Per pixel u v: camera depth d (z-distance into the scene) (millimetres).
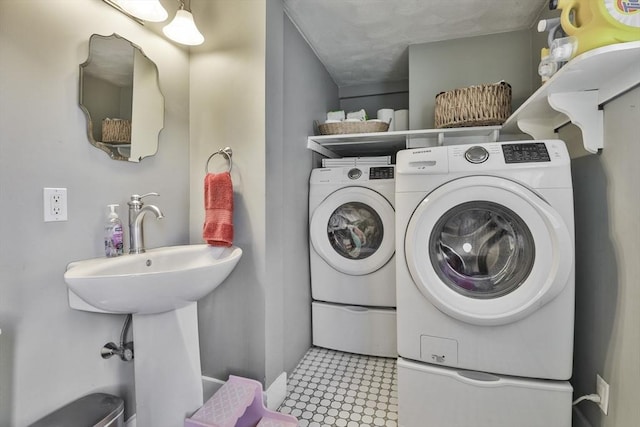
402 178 1316
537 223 1128
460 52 2105
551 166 1135
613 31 854
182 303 1077
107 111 1193
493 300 1179
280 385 1614
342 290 2072
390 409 1522
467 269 1293
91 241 1133
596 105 1149
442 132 1928
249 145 1513
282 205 1700
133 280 888
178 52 1554
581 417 1271
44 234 989
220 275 1143
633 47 833
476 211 1278
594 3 870
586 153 1283
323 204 2066
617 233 1071
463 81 2098
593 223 1226
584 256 1294
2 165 886
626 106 1012
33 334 960
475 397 1208
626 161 1017
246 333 1522
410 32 2037
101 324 1178
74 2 1079
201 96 1603
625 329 1025
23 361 935
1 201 885
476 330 1210
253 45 1508
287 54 1835
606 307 1133
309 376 1823
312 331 2172
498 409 1185
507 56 2027
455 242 1312
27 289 944
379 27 1975
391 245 1944
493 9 1791
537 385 1143
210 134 1587
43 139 985
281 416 1325
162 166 1468
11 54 906
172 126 1521
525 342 1157
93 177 1147
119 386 1248
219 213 1423
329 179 2072
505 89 1751
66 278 869
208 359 1591
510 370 1178
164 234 1480
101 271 1008
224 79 1560
